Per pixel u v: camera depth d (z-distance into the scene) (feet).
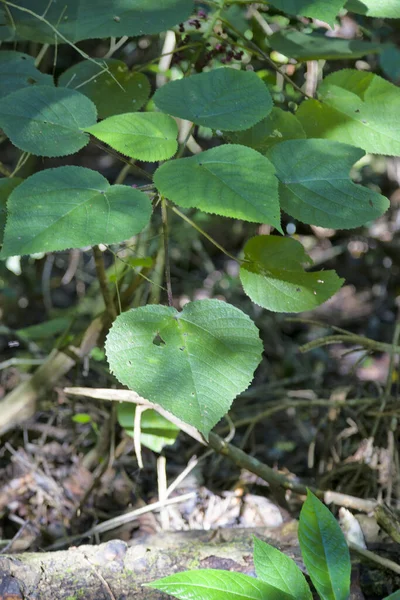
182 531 7.10
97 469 7.91
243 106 6.22
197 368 5.95
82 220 5.86
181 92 6.25
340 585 6.02
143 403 6.93
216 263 12.87
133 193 5.95
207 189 5.93
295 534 6.89
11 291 11.38
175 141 6.15
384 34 8.82
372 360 11.46
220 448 7.03
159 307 6.07
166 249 6.36
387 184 11.89
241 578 5.98
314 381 10.46
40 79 6.65
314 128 6.61
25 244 5.81
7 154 14.57
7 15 6.82
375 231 12.38
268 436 8.89
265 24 7.76
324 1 6.38
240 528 7.04
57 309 11.61
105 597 6.38
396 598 5.99
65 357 7.82
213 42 7.24
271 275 6.31
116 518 7.23
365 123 6.58
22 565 6.43
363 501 6.98
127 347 5.97
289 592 6.00
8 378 9.29
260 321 11.60
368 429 8.05
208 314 6.06
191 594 5.91
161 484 7.27
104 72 6.84
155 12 6.52
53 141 6.19
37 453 8.11
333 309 12.59
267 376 10.62
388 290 12.71
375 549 6.82
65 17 6.72
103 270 7.10
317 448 8.42
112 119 6.15
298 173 6.18
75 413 8.21
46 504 7.77
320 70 7.89
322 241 12.59
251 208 5.89
